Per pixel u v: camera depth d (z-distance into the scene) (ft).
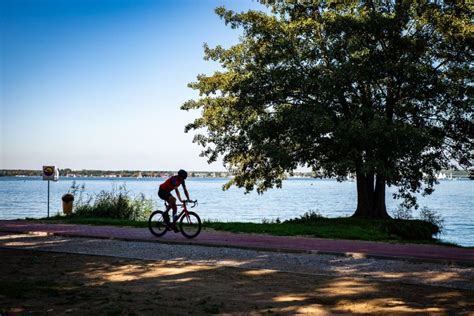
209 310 20.17
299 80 69.92
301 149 74.49
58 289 24.34
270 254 36.58
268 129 71.51
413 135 62.49
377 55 71.82
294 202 250.37
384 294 23.49
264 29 77.56
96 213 76.54
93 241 44.34
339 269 30.30
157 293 23.54
